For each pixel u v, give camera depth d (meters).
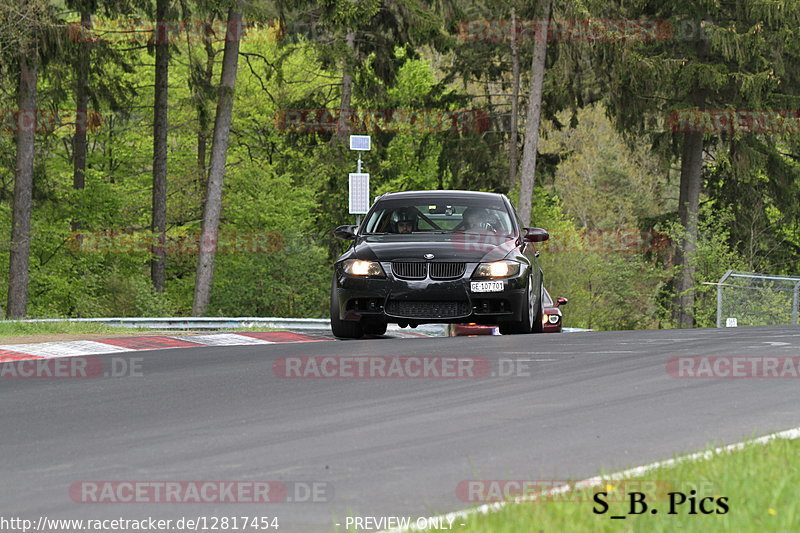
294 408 33.12
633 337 51.06
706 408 32.06
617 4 148.88
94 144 169.75
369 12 132.00
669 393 34.88
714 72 146.50
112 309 148.62
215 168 137.12
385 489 22.97
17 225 125.88
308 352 45.97
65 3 131.00
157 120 148.50
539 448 26.72
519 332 53.50
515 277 51.59
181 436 29.09
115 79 150.12
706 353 44.34
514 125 180.00
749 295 114.75
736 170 155.00
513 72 180.50
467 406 32.91
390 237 54.47
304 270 155.38
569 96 158.00
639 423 29.83
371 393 35.69
